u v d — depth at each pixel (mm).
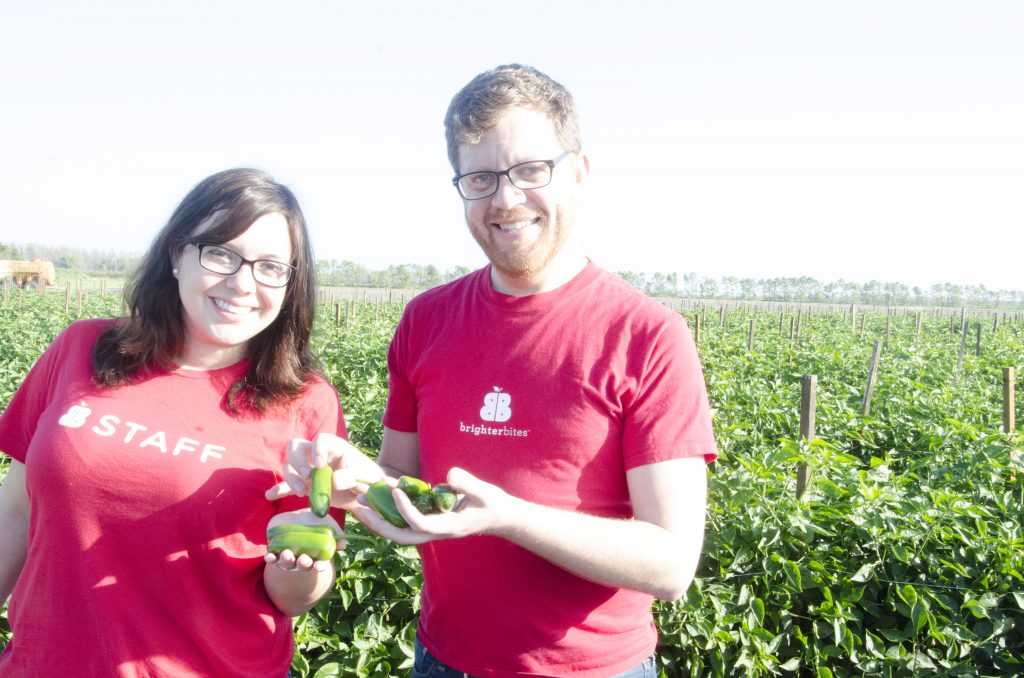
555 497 2752
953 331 34719
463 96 2777
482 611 2822
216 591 2684
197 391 2799
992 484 7219
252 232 2676
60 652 2582
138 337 2734
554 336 2830
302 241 2875
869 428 9945
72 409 2664
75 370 2764
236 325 2717
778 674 5172
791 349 19141
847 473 6512
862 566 5488
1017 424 11539
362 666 4742
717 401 10672
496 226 2799
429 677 3006
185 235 2672
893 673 5160
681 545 2619
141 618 2598
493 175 2732
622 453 2809
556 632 2760
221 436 2760
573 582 2762
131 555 2602
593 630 2777
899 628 5480
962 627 5227
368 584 5008
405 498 2305
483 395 2861
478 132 2713
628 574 2535
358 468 2828
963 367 17406
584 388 2758
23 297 38094
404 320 3299
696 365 2840
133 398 2717
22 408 2887
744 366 16031
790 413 10516
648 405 2738
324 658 4930
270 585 2824
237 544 2738
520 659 2773
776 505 5742
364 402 9984
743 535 5586
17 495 2865
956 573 5551
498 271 2908
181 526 2631
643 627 2934
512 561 2781
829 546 5738
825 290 138125
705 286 134500
